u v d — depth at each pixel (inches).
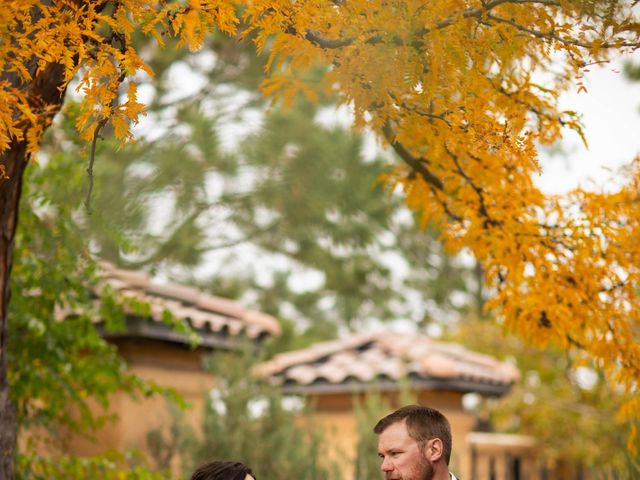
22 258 213.5
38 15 125.6
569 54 127.4
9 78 131.1
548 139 151.3
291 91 171.6
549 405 505.4
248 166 467.8
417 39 126.9
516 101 148.2
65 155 213.9
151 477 234.4
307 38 130.8
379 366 387.2
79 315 253.6
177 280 476.1
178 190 431.8
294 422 318.3
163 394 239.9
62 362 225.1
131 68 116.0
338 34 130.4
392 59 126.7
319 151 481.1
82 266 222.1
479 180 172.9
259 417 306.7
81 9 117.7
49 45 116.7
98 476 240.7
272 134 466.3
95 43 128.6
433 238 751.7
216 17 120.1
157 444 298.4
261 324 340.2
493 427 656.4
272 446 301.0
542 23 127.6
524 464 494.9
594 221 169.6
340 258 629.9
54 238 215.3
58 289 216.1
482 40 128.6
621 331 171.9
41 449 283.3
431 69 126.7
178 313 301.4
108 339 301.0
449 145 132.6
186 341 306.5
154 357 310.7
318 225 540.4
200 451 296.4
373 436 307.7
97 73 115.6
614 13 120.3
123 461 261.3
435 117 132.7
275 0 122.4
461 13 125.6
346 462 315.9
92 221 227.9
